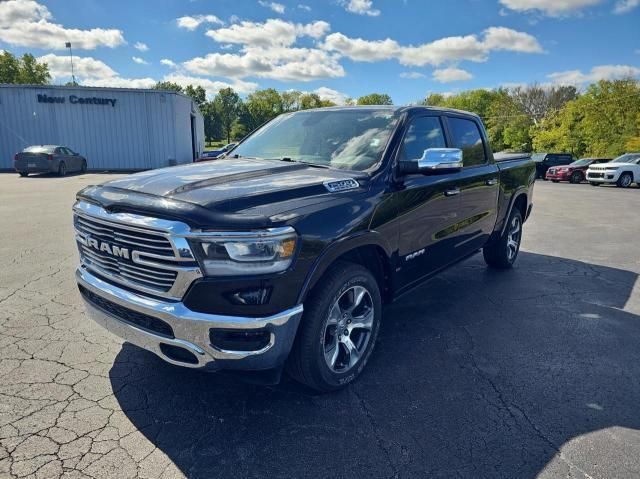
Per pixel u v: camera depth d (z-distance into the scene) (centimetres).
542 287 540
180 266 241
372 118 393
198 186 278
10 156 2714
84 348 358
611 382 327
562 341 393
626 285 552
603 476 232
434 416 282
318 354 281
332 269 291
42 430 258
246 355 249
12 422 265
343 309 309
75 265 584
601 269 625
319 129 404
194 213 241
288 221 255
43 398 290
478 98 9106
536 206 1354
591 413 288
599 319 443
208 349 245
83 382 310
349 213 293
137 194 270
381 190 328
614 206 1366
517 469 237
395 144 357
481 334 405
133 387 306
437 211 399
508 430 270
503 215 561
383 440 259
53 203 1146
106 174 2320
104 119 2747
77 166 2334
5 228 817
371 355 358
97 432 259
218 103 10981
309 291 270
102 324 290
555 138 5134
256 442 255
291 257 253
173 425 268
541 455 248
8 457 236
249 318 246
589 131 4369
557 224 1009
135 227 252
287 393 305
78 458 237
